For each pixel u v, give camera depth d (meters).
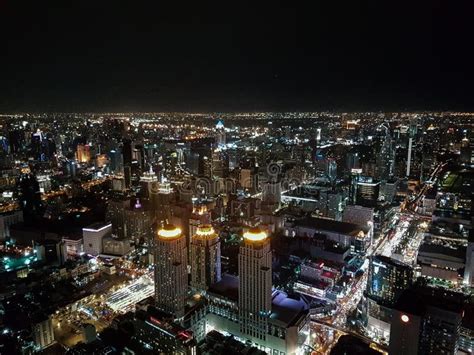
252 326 191.50
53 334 191.00
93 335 187.12
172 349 170.25
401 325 169.50
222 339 183.00
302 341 189.12
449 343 163.62
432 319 167.12
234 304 199.50
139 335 184.88
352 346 176.75
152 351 177.00
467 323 186.88
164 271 197.25
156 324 178.00
